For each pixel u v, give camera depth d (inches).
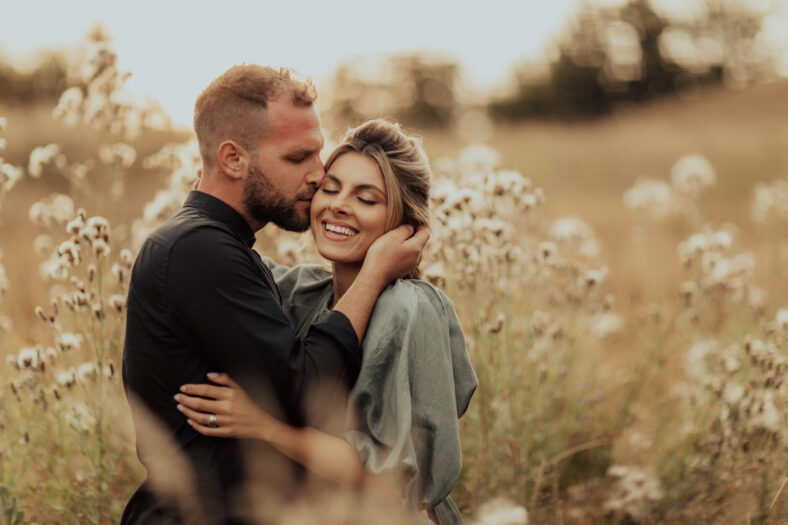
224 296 72.4
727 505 115.3
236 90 78.5
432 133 824.3
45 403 106.3
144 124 144.9
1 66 920.9
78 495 101.2
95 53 138.6
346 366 75.4
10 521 92.9
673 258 245.3
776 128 778.8
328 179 83.4
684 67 2112.5
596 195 518.9
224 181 80.0
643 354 162.7
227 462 74.6
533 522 109.9
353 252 82.4
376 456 74.5
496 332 116.5
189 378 74.4
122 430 107.2
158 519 74.8
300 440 73.1
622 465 131.8
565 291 145.2
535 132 900.6
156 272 73.7
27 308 178.7
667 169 645.3
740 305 169.0
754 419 118.3
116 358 121.8
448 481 77.5
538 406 129.6
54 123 480.4
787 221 258.5
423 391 77.1
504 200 129.6
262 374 71.6
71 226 103.6
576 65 2015.3
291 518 74.0
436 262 121.5
